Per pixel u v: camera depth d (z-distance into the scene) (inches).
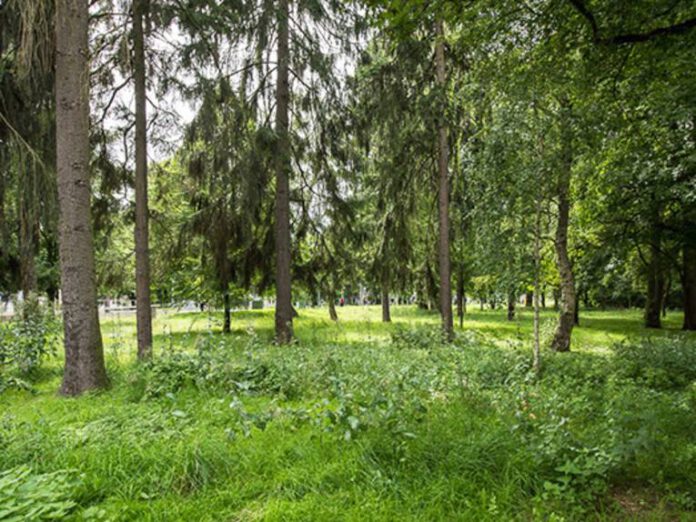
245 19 374.3
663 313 881.5
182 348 296.5
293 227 478.3
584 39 179.9
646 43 180.7
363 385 199.9
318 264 478.3
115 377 247.9
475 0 165.3
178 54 335.6
